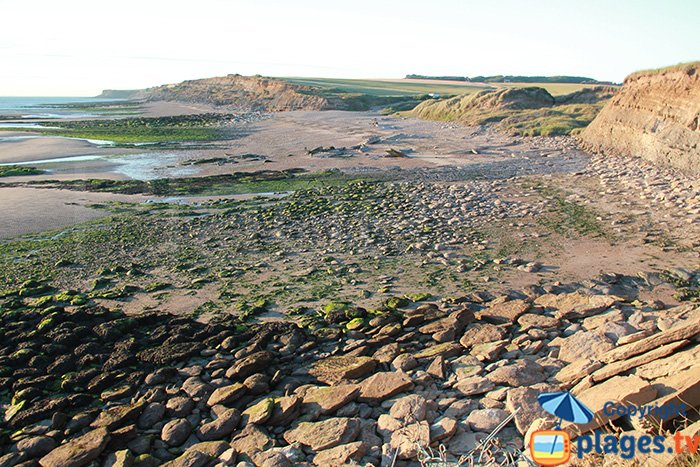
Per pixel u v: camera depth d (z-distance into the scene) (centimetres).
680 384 782
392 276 1650
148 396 1038
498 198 2594
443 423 862
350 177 3353
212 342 1245
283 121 7344
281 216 2392
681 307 1264
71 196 2877
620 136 3741
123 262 1838
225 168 3834
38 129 7206
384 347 1196
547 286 1511
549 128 4844
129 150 4897
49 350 1205
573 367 998
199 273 1730
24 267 1798
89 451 855
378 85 14738
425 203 2547
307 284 1612
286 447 848
